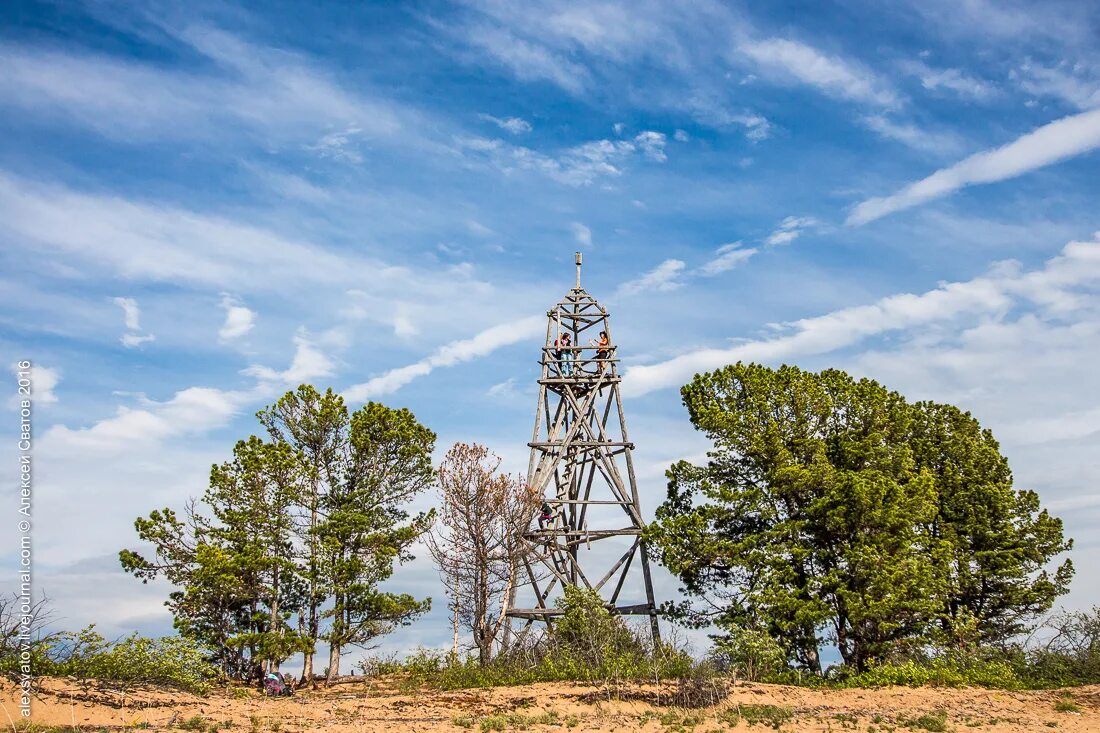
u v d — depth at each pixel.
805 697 26.80
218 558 33.16
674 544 35.62
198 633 34.38
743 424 36.09
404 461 37.91
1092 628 32.25
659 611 36.72
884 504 33.66
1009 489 39.59
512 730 21.03
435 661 34.59
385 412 37.78
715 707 24.22
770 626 33.31
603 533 37.97
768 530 35.06
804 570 35.06
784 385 36.91
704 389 38.34
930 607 32.62
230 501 35.38
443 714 23.67
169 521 35.03
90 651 25.08
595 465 40.25
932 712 23.95
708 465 37.56
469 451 35.66
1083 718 23.05
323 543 35.06
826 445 36.62
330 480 37.34
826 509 34.19
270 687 31.31
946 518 39.62
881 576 32.25
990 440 41.41
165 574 34.78
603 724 21.89
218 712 23.19
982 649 33.25
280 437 37.28
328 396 37.88
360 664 35.72
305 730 20.66
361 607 35.62
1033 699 26.23
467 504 34.81
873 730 21.34
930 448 40.34
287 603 35.59
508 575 35.44
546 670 30.75
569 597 34.00
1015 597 38.25
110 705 22.45
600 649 31.42
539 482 38.78
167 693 25.62
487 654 33.66
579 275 43.50
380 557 35.66
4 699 21.31
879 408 36.94
